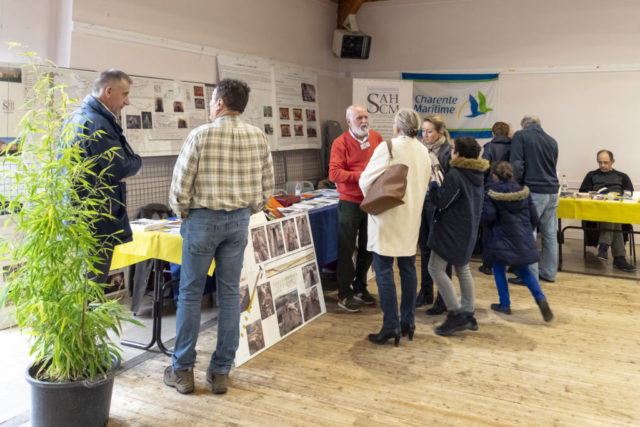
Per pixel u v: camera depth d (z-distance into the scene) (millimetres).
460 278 3402
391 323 3188
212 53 5145
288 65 6363
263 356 3051
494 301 4164
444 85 7211
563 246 6430
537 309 3971
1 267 3133
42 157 2074
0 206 2254
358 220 3818
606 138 6531
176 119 4676
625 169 6496
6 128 3371
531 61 6785
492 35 6934
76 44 3799
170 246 2850
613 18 6320
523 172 4594
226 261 2531
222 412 2420
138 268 3600
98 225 2602
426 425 2326
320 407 2477
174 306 3939
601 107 6512
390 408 2473
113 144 2578
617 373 2869
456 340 3336
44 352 2129
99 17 3955
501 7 6836
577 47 6535
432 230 3293
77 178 2152
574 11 6484
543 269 4797
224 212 2426
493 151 4863
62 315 2033
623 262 5172
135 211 4410
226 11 5324
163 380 2717
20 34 3547
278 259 3357
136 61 4312
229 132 2400
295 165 6707
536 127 4578
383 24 7516
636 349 3205
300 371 2859
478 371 2885
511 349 3193
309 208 3939
